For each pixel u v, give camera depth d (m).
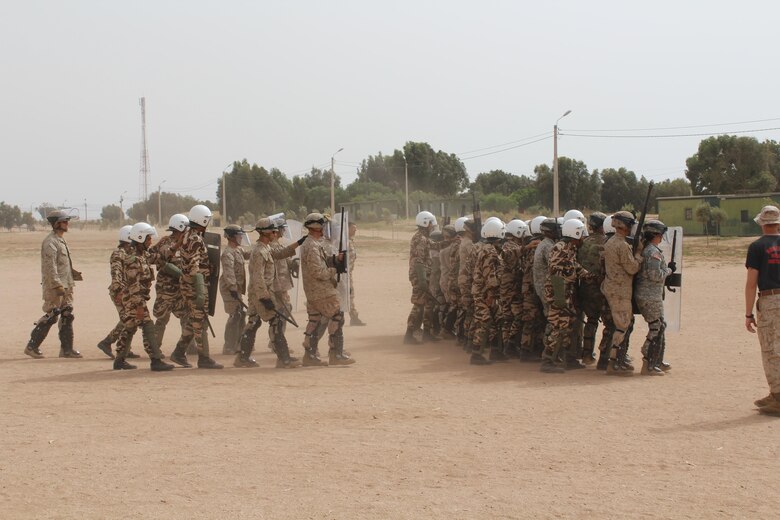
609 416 8.96
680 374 11.60
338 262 12.82
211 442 7.95
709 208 57.28
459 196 97.06
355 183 117.38
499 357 13.20
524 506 6.04
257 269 12.30
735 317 18.41
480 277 12.64
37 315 21.02
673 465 7.08
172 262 12.59
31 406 9.59
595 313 12.16
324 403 9.72
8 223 122.06
